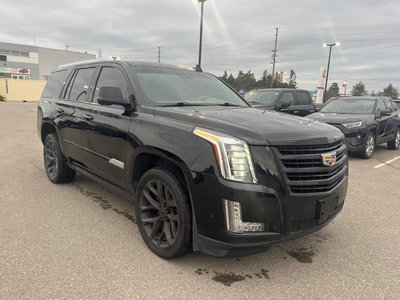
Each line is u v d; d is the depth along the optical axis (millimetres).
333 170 3256
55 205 4719
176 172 3248
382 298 2838
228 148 2832
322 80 27328
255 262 3375
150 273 3082
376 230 4277
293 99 11633
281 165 2871
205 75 5043
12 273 2986
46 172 5977
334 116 9500
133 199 3826
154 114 3602
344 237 4047
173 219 3250
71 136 4965
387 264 3412
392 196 5793
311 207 3006
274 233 2857
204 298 2760
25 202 4797
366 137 9195
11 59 70938
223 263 3312
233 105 4453
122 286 2865
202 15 20547
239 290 2891
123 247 3551
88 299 2674
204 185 2877
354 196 5746
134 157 3619
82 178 6078
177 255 3219
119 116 3934
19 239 3646
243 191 2762
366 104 10297
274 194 2826
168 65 4750
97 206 4730
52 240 3654
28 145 9633
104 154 4188
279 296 2828
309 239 3959
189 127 3162
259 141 2859
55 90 5844
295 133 3035
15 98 43094
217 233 2850
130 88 3979
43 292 2734
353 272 3244
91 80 4828
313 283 3037
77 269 3094
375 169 8094
